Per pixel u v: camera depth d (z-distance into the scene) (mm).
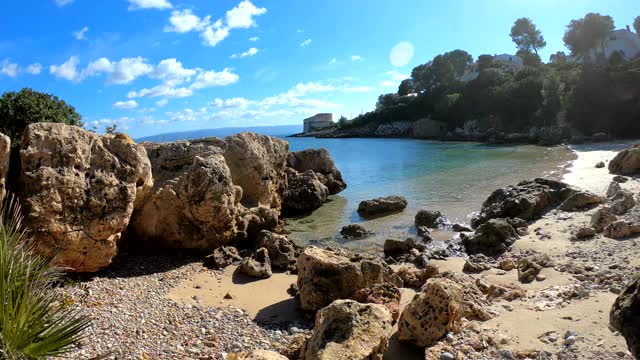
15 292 5633
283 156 26625
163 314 10883
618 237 14422
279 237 16922
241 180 22219
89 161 13578
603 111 68062
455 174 36969
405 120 123500
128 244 16391
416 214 21984
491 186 29781
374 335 7430
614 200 17766
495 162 44531
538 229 17078
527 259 13484
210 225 16938
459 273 13375
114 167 14078
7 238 6410
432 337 8484
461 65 145125
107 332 9336
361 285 11344
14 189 12273
